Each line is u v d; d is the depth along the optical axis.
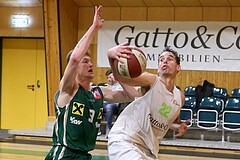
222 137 9.67
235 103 9.63
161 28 11.59
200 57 11.33
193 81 11.38
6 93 12.88
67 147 3.38
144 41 11.70
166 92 3.66
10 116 12.88
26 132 10.31
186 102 10.12
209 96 10.38
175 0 11.27
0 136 10.70
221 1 11.02
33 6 12.46
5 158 7.52
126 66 3.32
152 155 3.76
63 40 11.37
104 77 11.98
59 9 11.09
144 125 3.66
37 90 12.72
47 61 11.12
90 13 12.17
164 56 3.79
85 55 3.49
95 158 7.63
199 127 9.70
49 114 11.16
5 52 12.85
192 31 11.38
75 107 3.39
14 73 12.82
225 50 11.17
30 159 7.44
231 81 11.16
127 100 3.85
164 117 3.70
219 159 8.02
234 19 11.15
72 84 3.38
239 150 8.89
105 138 9.65
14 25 12.62
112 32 11.91
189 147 9.18
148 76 3.59
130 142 3.64
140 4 11.66
